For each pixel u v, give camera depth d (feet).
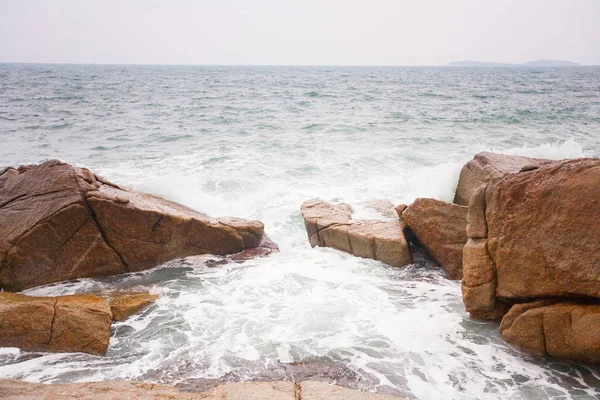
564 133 76.84
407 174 50.47
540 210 19.92
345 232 31.65
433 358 19.89
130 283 27.73
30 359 19.79
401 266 29.78
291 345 20.88
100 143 69.21
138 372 18.94
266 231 38.14
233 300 25.43
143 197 32.71
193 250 31.96
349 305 24.72
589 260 18.35
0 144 67.31
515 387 17.92
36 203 27.78
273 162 57.26
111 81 254.47
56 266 27.35
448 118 95.09
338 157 59.82
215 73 446.60
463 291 23.12
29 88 182.50
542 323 19.38
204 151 63.46
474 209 23.24
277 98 148.66
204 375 18.70
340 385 18.02
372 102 135.64
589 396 17.28
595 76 376.68
